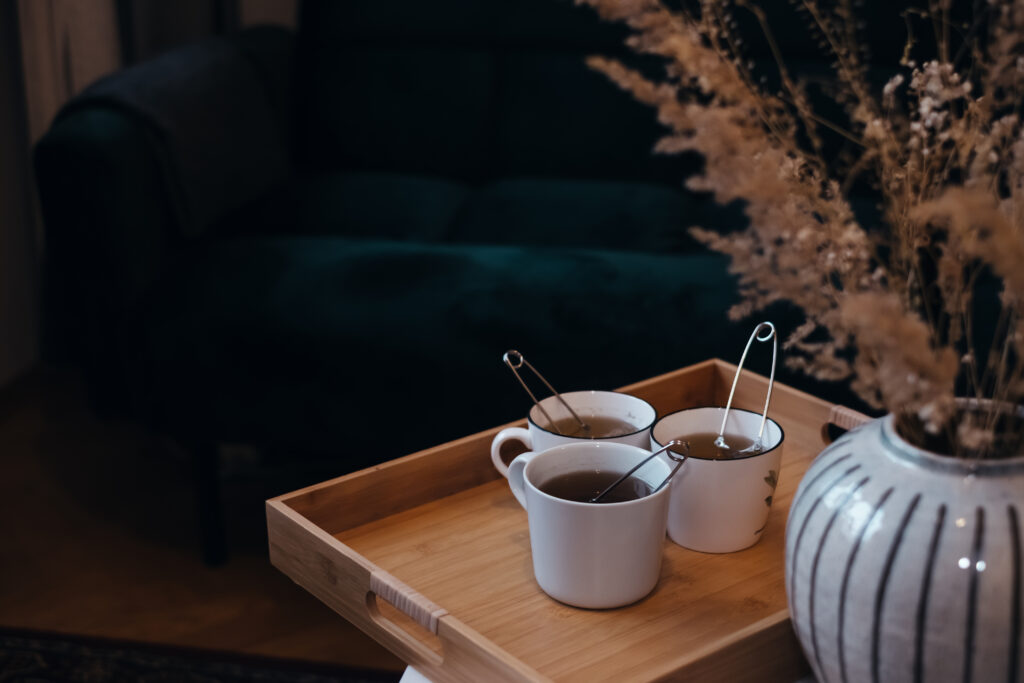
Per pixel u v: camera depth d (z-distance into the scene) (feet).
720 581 2.54
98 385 5.48
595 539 2.33
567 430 2.83
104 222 5.19
